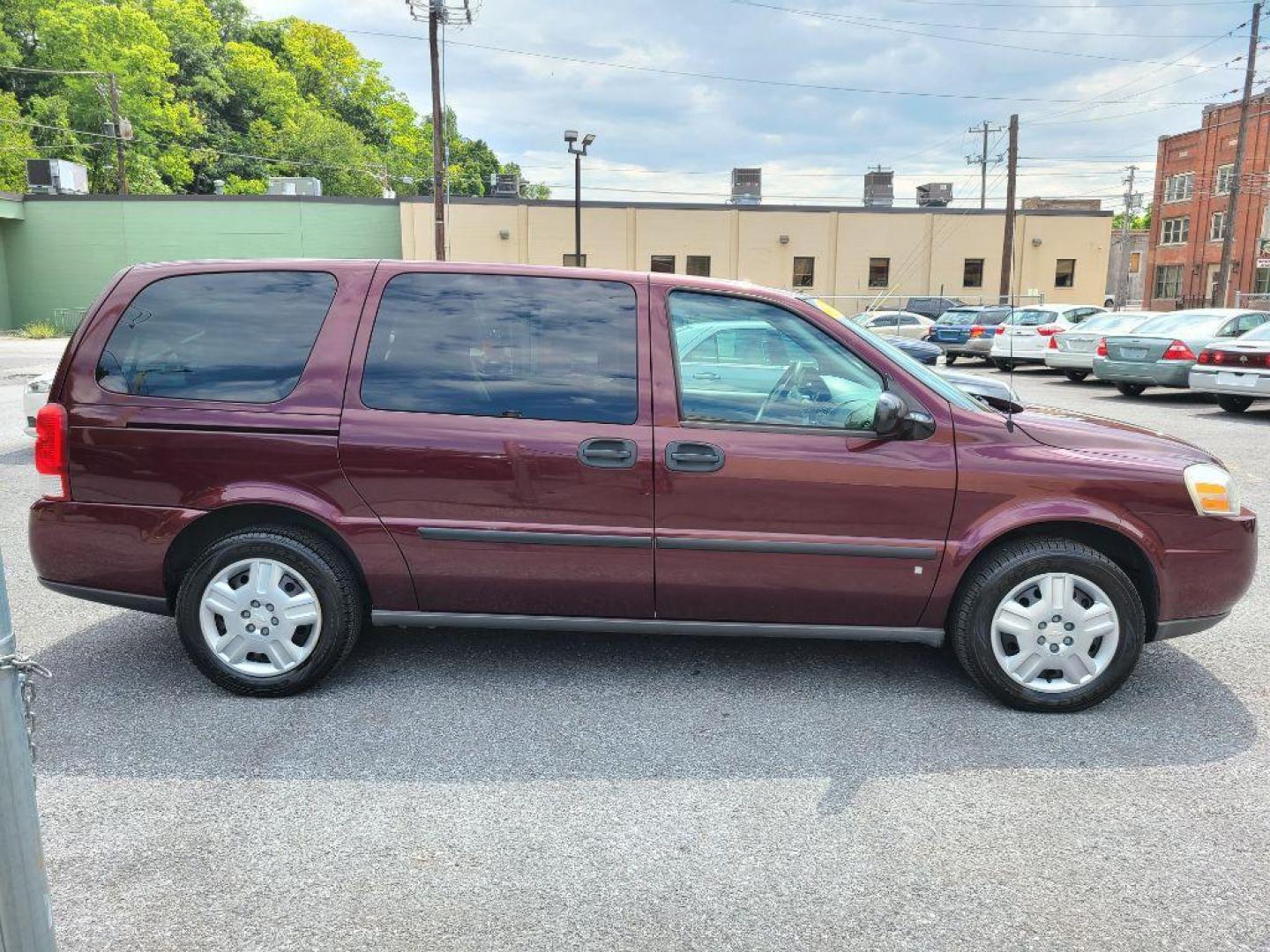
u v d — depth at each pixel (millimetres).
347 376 3758
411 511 3727
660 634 3908
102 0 63500
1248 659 4375
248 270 3883
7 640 1569
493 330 3787
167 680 4004
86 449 3764
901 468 3674
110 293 3871
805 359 3787
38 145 56438
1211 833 2896
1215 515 3719
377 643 4449
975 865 2719
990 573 3703
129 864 2680
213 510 3744
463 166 99875
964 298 43438
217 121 74000
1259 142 47031
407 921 2445
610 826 2910
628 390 3730
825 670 4188
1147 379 15289
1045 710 3756
